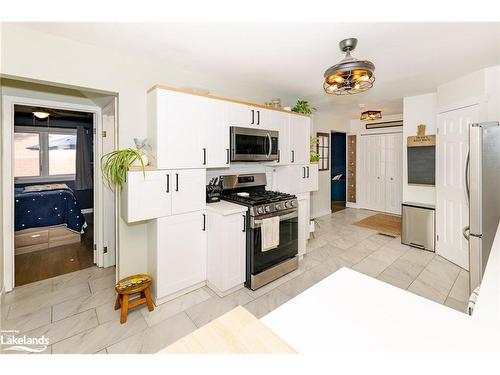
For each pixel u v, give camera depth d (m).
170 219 2.28
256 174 3.26
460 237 3.04
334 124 5.95
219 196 2.81
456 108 3.03
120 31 1.90
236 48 2.21
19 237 3.50
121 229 2.35
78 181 5.84
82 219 4.12
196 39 2.03
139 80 2.38
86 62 2.10
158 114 2.15
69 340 1.83
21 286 2.59
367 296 0.86
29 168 5.39
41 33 1.89
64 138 5.74
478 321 0.70
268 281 2.64
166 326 1.98
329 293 0.88
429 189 3.86
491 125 2.06
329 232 4.51
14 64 1.80
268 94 3.57
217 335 0.64
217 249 2.41
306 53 2.31
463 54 2.38
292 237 2.94
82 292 2.48
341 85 2.17
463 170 2.96
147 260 2.50
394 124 5.82
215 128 2.53
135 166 2.05
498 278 0.89
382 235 4.35
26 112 4.99
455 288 2.54
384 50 2.28
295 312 0.77
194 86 2.61
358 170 6.55
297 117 3.46
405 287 2.58
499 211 2.05
